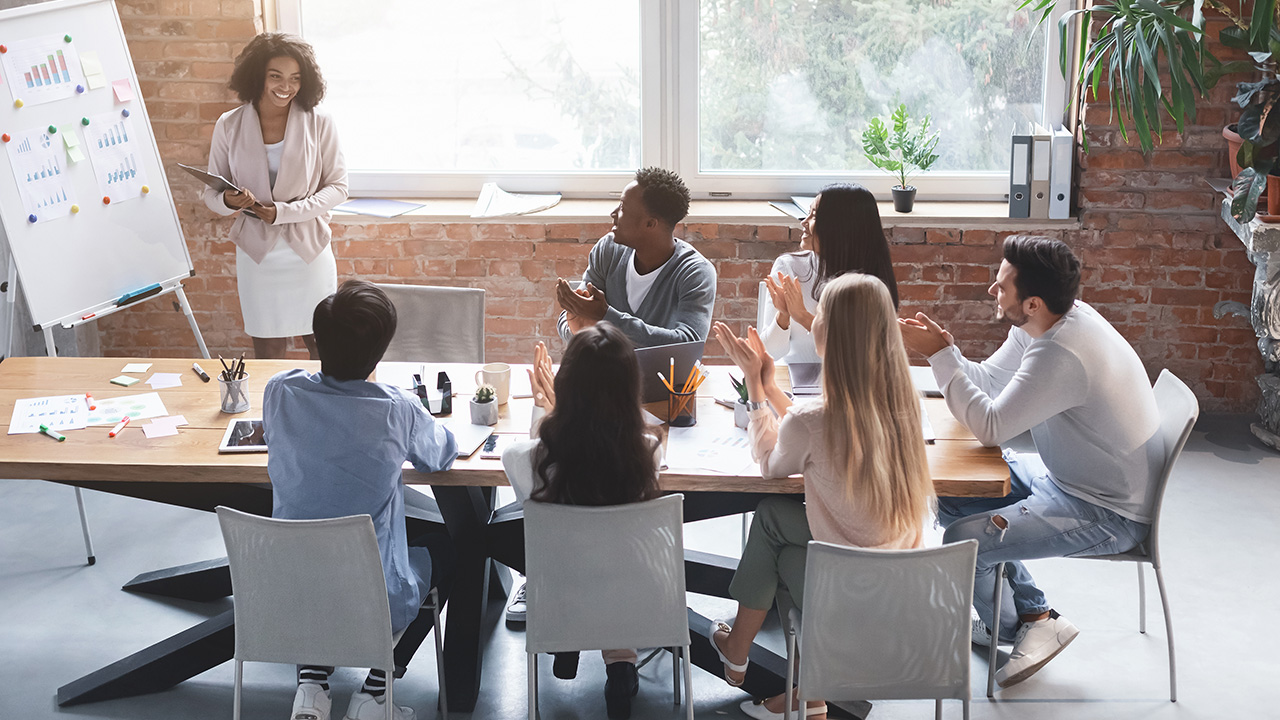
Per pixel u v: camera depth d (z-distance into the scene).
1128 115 4.22
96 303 3.84
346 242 4.60
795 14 4.50
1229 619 3.09
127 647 2.99
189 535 3.59
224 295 4.69
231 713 2.73
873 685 2.23
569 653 2.77
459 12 4.59
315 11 4.60
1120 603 3.18
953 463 2.57
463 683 2.76
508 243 4.57
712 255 4.54
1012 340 2.99
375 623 2.29
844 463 2.26
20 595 3.23
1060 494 2.70
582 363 2.23
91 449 2.64
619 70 4.62
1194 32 3.71
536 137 4.73
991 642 2.75
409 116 4.71
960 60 4.51
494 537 2.88
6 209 3.55
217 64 4.41
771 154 4.68
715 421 2.83
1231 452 4.15
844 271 2.99
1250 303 4.38
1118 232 4.38
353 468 2.38
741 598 2.59
